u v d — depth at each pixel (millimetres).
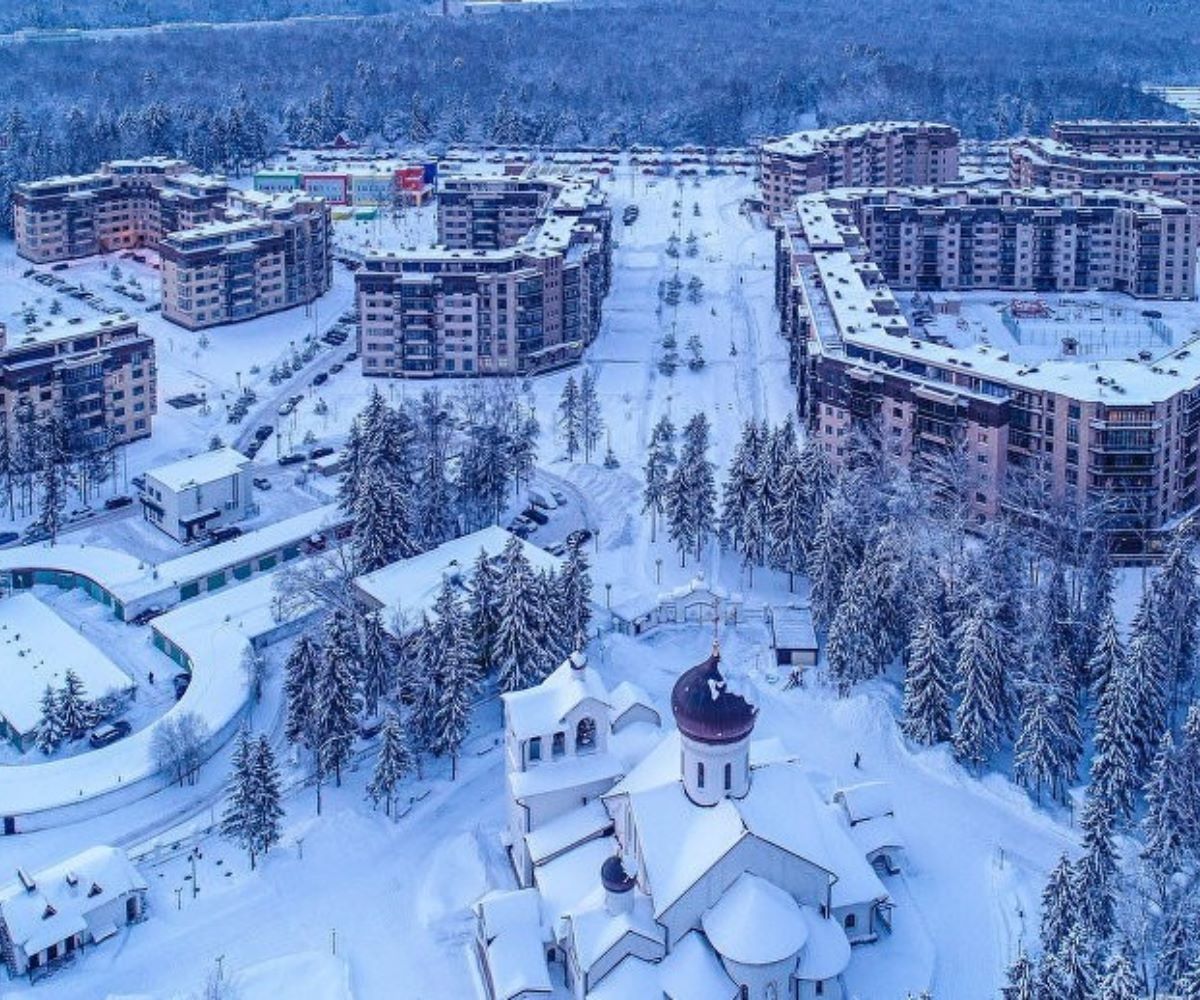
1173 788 139375
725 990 120812
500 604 185500
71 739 182500
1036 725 158625
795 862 125875
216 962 138125
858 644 180500
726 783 128000
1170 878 134125
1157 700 159250
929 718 168875
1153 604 173000
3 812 163250
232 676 190375
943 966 132625
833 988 123938
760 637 198750
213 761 176875
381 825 159875
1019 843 151750
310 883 150250
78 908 140750
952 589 179250
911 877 145750
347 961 137750
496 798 164375
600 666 188750
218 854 156500
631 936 123750
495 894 134000
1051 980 114125
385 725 160375
